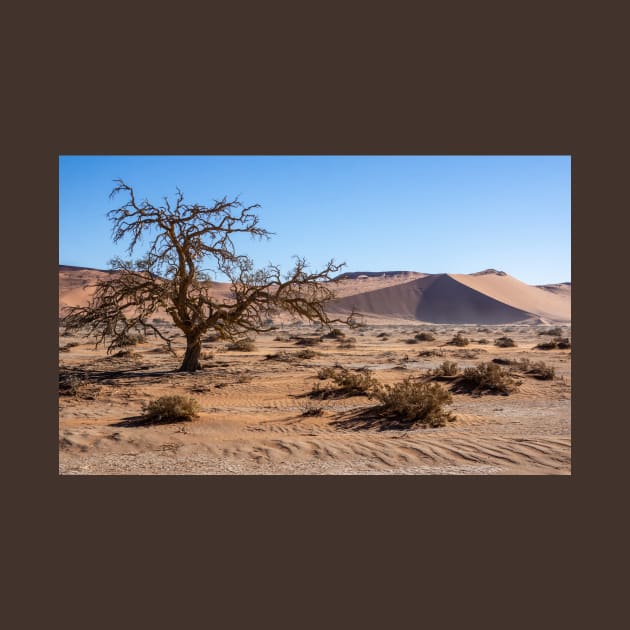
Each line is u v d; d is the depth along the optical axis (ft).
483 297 444.14
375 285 571.28
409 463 27.48
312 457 28.68
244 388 53.62
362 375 53.26
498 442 31.58
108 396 48.57
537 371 64.23
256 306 69.51
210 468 26.61
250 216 65.82
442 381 57.93
